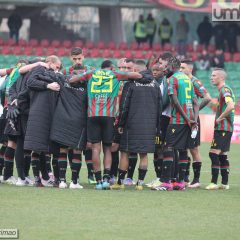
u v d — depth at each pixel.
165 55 34.12
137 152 33.00
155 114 33.25
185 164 33.97
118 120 33.16
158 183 33.97
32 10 108.19
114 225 24.50
